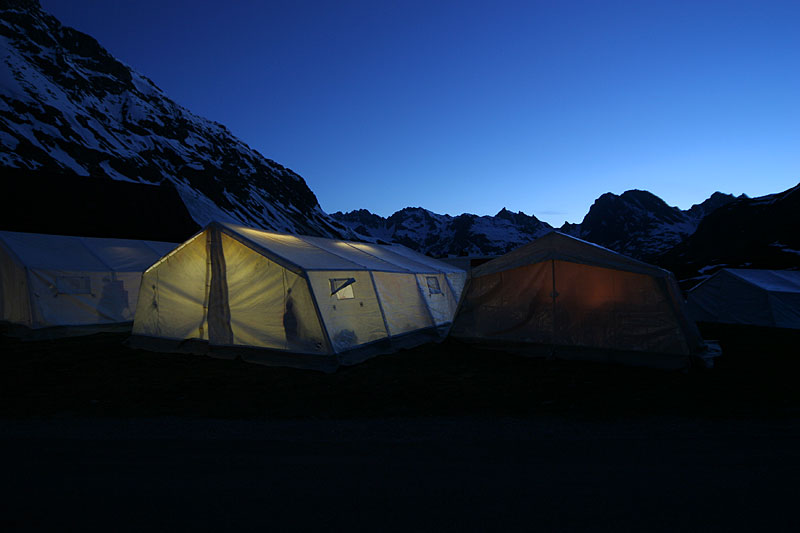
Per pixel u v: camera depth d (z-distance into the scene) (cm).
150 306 1206
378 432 518
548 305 1048
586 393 698
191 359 1039
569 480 371
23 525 301
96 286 1503
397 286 1294
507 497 339
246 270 1060
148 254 1778
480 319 1155
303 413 603
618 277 977
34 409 621
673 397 669
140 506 328
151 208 3080
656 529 289
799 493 344
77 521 306
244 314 1041
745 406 616
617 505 324
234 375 861
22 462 423
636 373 854
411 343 1213
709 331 1584
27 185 2675
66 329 1378
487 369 901
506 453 441
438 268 1662
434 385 761
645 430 515
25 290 1351
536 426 534
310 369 914
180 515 313
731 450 445
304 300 967
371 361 999
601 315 984
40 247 1504
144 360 1016
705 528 290
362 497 340
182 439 493
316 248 1255
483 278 1155
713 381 778
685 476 379
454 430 522
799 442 470
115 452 450
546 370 888
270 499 338
